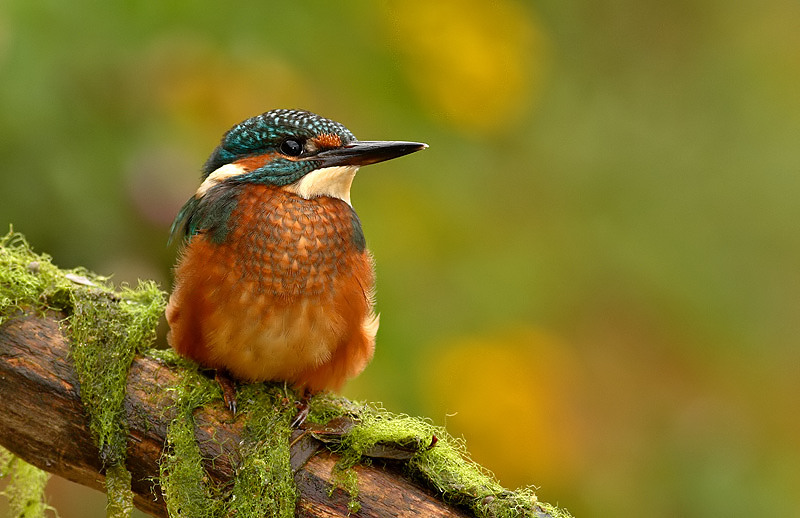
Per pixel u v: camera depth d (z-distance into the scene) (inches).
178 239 316.5
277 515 265.0
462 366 451.5
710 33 615.8
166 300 309.7
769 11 628.1
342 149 312.7
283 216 296.2
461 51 486.0
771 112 605.9
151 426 273.9
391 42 475.5
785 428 544.7
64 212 382.6
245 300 287.9
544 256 517.3
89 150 390.9
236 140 316.2
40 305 279.6
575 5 589.3
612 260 545.3
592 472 489.1
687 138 595.2
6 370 271.1
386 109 470.9
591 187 554.9
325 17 454.3
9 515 310.5
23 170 380.5
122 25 406.3
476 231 490.3
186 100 416.5
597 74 589.6
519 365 463.2
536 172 535.2
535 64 531.5
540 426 464.8
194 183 400.8
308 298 290.8
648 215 565.0
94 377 273.0
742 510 492.4
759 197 589.3
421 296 454.6
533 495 266.5
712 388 546.0
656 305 548.1
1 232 378.3
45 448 275.7
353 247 304.0
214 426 275.7
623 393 531.2
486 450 460.1
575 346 519.2
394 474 267.6
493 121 499.5
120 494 269.7
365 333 305.9
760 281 574.2
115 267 386.3
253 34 431.8
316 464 269.1
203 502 268.1
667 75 605.9
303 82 442.3
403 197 474.9
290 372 293.0
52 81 388.8
